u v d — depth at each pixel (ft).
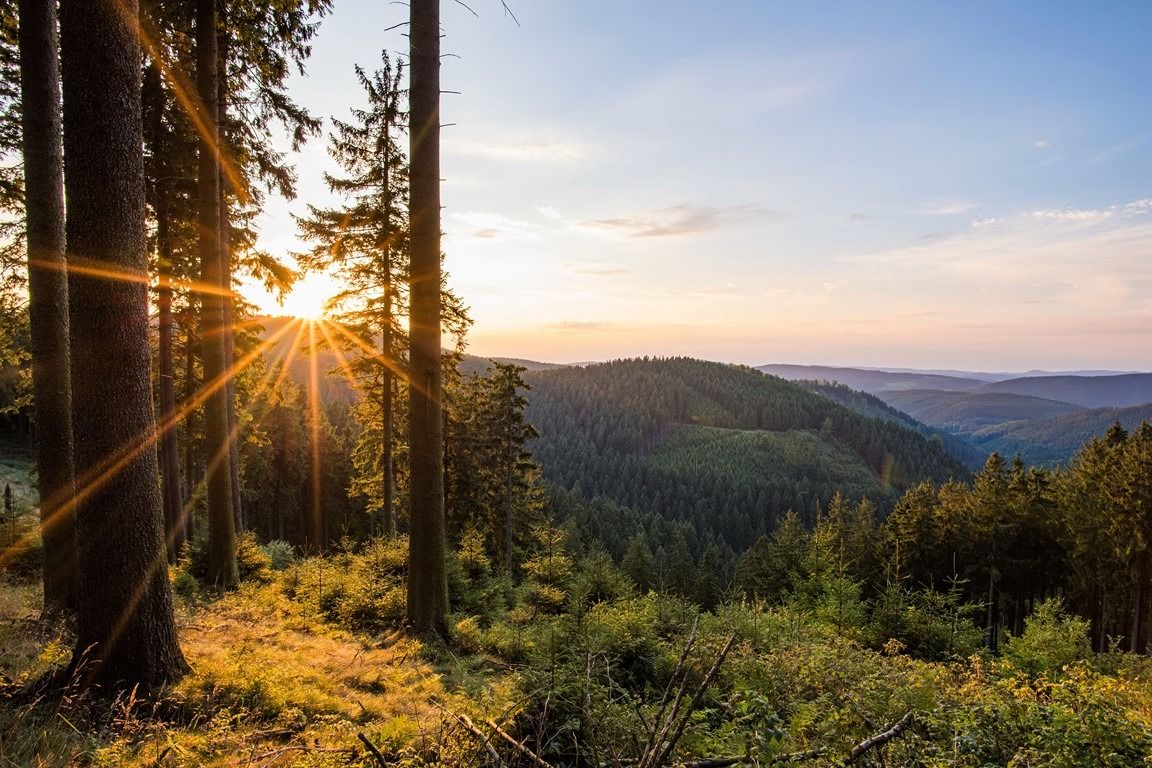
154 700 14.57
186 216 41.32
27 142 22.95
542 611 35.86
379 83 46.65
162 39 32.07
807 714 16.37
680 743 13.48
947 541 113.29
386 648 24.20
